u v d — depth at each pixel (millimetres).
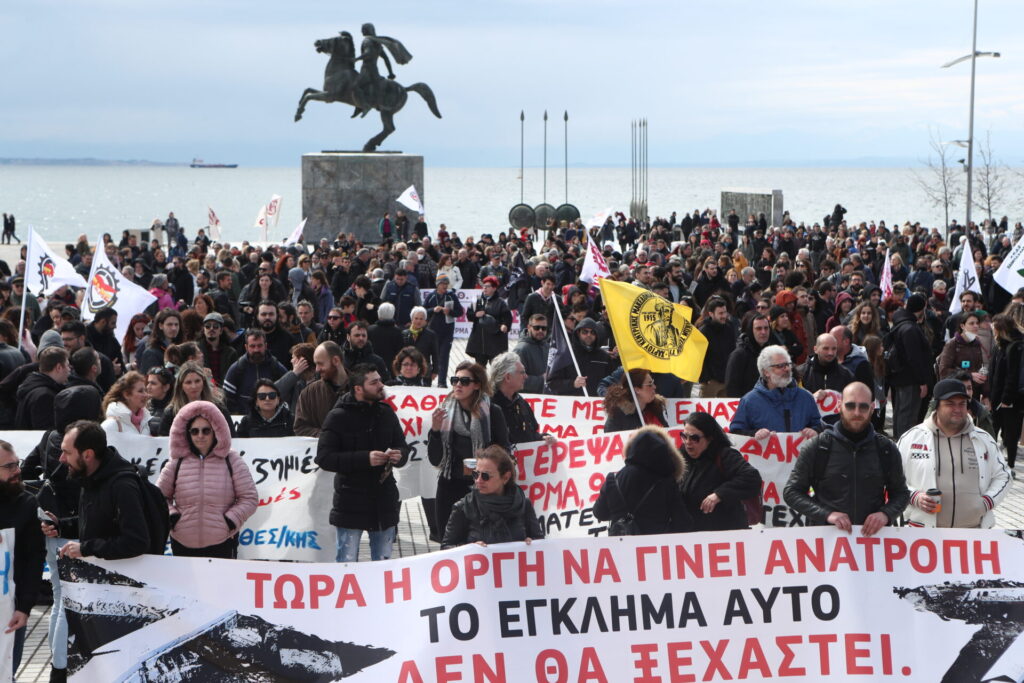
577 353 13023
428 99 47812
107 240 28703
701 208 144625
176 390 9516
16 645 7172
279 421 9867
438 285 18672
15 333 11969
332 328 14930
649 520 7016
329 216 45625
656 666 6762
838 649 6824
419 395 10594
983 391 13320
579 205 158625
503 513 7051
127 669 6707
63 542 7648
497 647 6711
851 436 7148
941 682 6793
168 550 8844
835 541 6910
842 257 30953
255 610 6703
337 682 6695
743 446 9000
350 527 8367
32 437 9547
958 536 6914
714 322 13547
